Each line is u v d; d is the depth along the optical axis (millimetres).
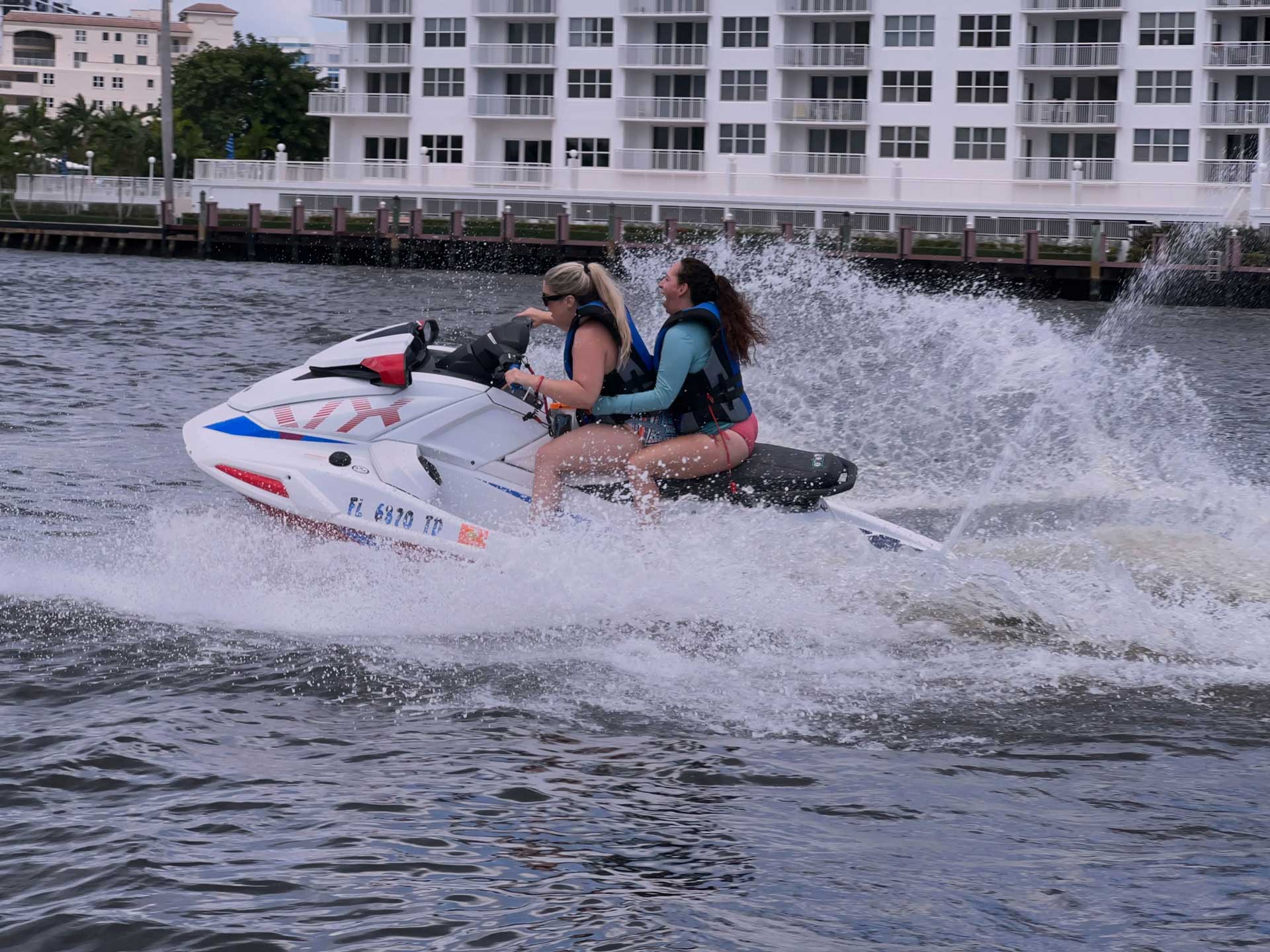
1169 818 7008
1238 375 30219
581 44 95312
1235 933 5809
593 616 9852
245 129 143375
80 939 5684
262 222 86500
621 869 6367
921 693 8766
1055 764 7719
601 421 10188
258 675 8805
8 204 94562
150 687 8555
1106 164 85062
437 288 59375
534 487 10055
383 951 5629
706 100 93125
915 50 89562
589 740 7898
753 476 10125
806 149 93125
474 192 89750
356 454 10117
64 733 7777
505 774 7398
